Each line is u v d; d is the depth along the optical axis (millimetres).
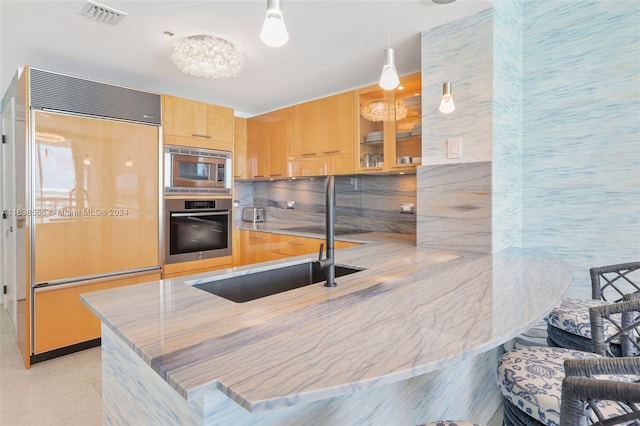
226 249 3617
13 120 2826
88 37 2236
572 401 718
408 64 2699
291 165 3609
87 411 1924
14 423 1817
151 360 701
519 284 1272
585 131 2033
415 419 1261
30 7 1882
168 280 1378
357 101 3021
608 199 1971
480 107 1961
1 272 3707
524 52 2244
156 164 3018
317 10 1911
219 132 3504
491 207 1943
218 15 1969
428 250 2061
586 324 1412
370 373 630
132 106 2859
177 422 836
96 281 2662
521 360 1165
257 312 989
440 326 861
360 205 3484
